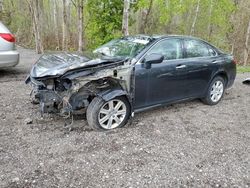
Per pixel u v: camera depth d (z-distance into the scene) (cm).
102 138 428
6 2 2236
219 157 391
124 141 422
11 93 616
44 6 2264
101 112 447
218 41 2448
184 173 349
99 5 1210
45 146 396
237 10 2256
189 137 449
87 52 532
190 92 568
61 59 459
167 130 471
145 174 343
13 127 450
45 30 2036
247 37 2183
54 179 325
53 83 423
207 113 568
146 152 394
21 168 343
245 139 452
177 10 1723
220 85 630
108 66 438
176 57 533
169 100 536
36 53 1320
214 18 2162
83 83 420
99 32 1263
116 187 317
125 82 457
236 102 655
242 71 1187
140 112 548
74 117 497
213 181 336
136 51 494
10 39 715
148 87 489
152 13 1930
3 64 714
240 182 337
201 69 570
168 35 543
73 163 359
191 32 2230
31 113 507
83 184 319
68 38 1909
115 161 368
